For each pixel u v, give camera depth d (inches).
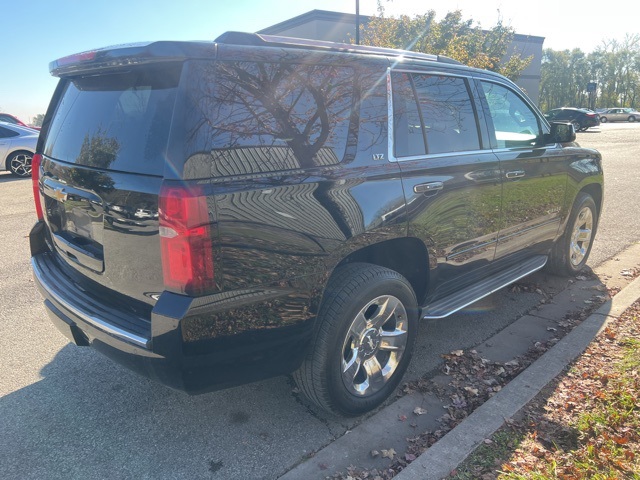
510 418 109.5
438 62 137.1
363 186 107.3
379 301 113.4
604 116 1861.5
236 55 90.7
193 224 82.6
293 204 94.9
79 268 110.0
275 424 114.6
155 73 91.6
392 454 102.7
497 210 146.6
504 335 153.9
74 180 104.3
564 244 191.3
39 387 129.3
